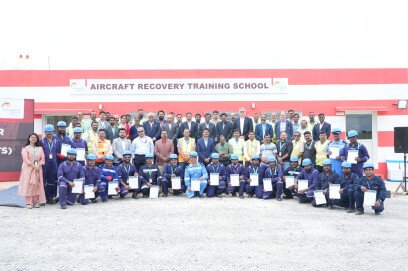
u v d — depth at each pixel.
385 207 10.65
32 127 16.03
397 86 17.17
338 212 9.83
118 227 8.06
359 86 17.12
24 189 10.37
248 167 12.31
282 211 9.86
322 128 13.80
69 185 10.80
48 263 5.82
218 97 16.98
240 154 13.19
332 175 10.50
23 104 15.91
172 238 7.20
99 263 5.81
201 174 12.41
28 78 16.73
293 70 17.05
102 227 8.06
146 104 16.86
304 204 10.99
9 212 9.81
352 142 11.11
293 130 14.23
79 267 5.63
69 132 13.89
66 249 6.52
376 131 17.28
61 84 16.80
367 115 17.58
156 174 12.47
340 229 7.89
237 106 16.98
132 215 9.30
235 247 6.62
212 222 8.51
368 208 10.50
